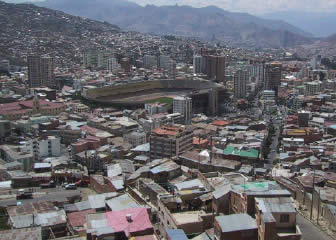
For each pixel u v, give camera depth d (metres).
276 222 91.19
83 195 193.00
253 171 198.62
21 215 144.75
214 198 114.81
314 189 140.50
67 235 136.00
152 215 128.50
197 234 107.19
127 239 102.06
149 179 162.38
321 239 108.19
